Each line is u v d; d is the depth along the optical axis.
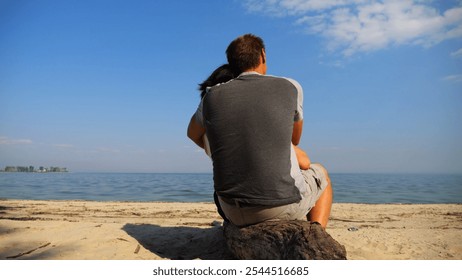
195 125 2.74
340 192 20.72
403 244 3.51
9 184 26.97
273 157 2.41
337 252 2.25
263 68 2.80
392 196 17.62
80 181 35.16
